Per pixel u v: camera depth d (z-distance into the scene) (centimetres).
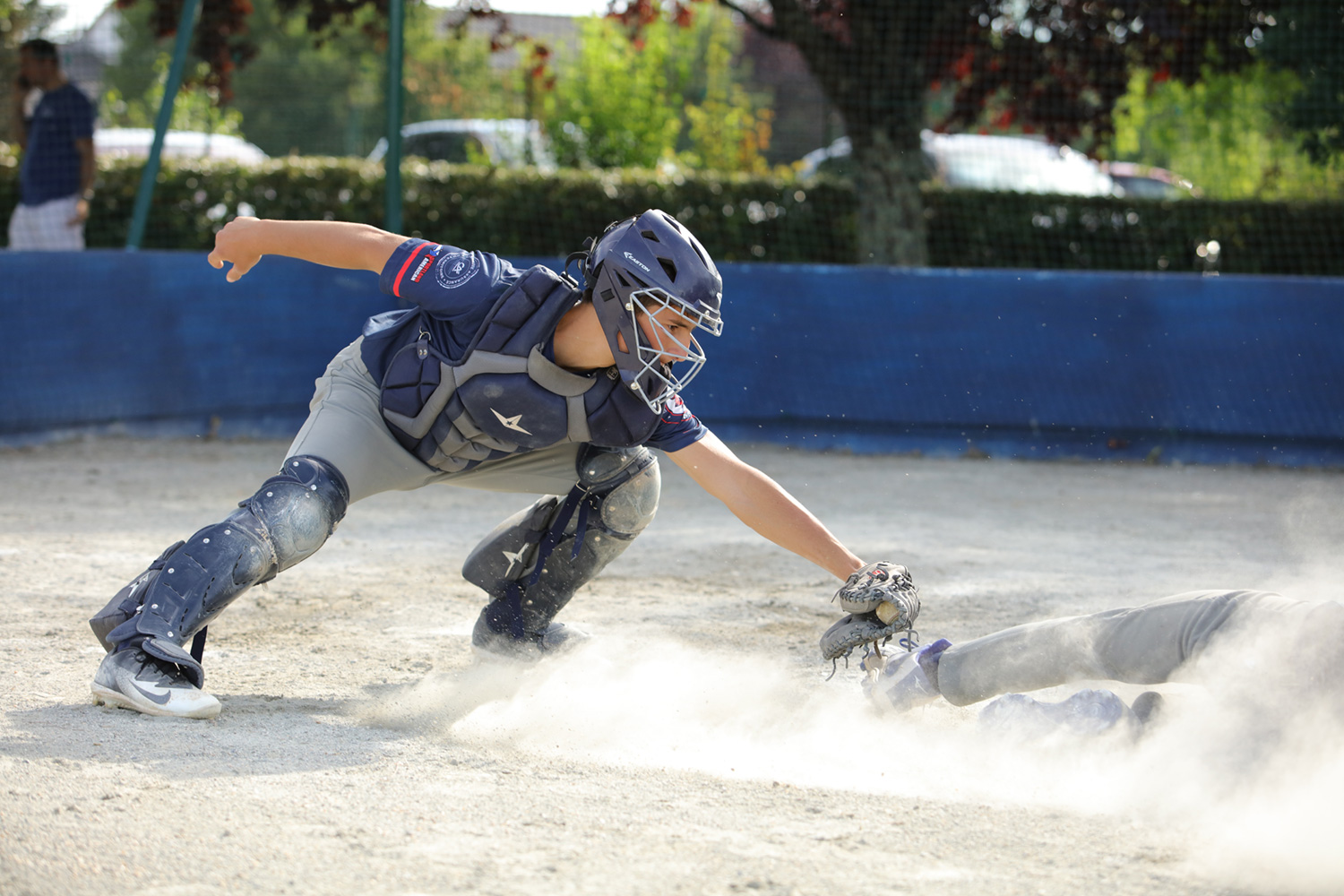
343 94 5025
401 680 980
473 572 1011
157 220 3194
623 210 3234
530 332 815
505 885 577
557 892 570
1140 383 2523
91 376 2495
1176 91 3975
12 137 3250
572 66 4338
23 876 579
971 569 1480
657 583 1405
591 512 952
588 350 822
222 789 700
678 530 1764
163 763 744
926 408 2584
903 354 2584
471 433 857
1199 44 3234
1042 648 777
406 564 1476
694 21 3891
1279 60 3209
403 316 907
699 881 586
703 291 780
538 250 3222
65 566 1399
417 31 4991
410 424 865
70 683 930
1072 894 580
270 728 829
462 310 834
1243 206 3291
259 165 3231
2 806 666
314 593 1309
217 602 853
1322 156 3300
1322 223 3259
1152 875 603
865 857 621
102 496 1925
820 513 1903
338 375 902
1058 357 2547
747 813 683
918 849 632
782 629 1190
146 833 634
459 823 655
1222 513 1950
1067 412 2547
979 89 3434
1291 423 2467
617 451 927
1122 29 3253
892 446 2600
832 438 2617
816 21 3275
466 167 3303
